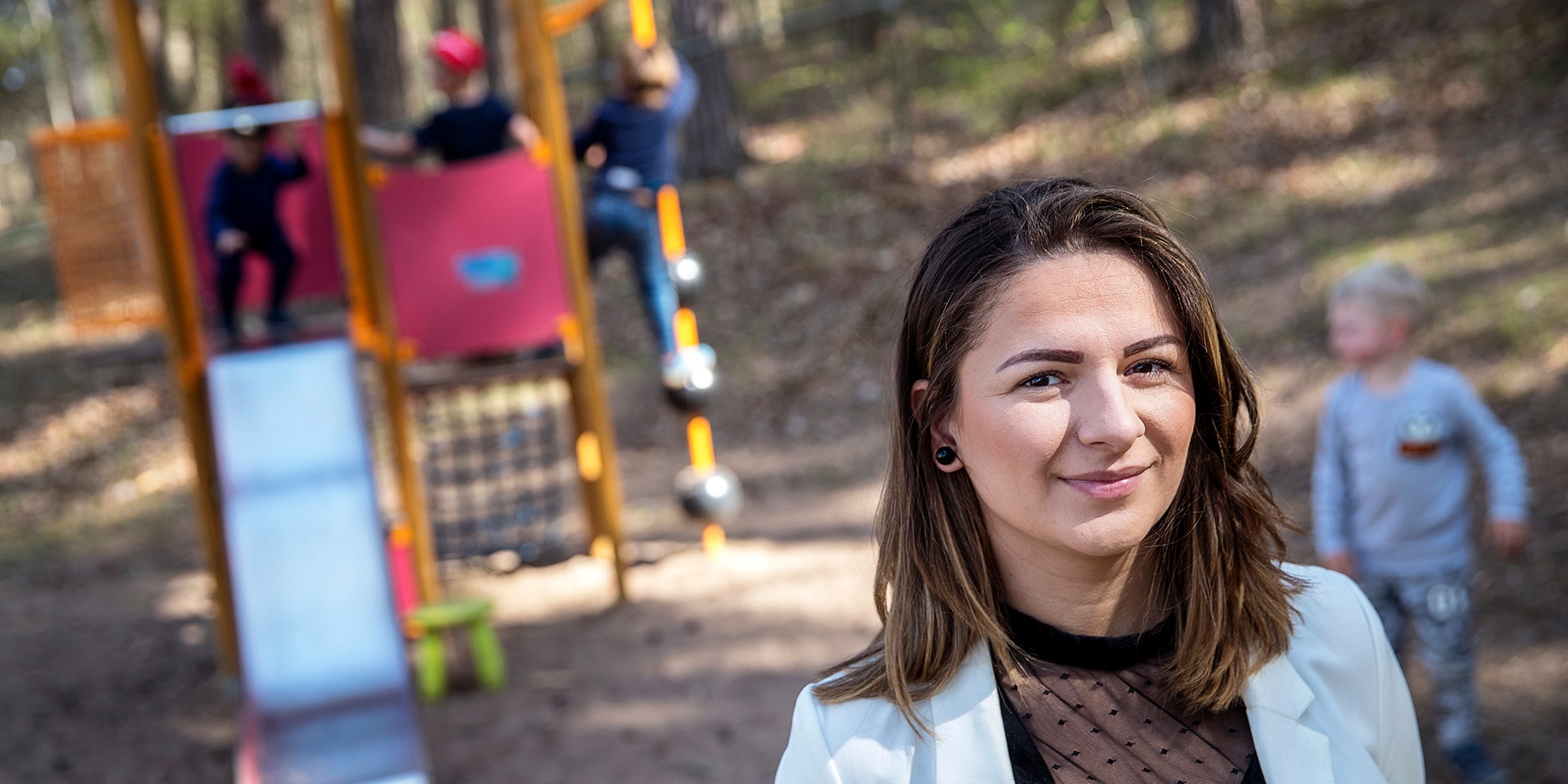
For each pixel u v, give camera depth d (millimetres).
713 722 4930
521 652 6004
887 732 1088
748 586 6492
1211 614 1057
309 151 6641
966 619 1058
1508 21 11594
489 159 6223
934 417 1045
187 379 5871
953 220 1080
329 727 4266
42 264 16734
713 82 14844
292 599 4695
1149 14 15055
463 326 6262
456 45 6344
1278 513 1163
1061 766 1052
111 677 6148
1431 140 10289
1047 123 13914
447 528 8062
